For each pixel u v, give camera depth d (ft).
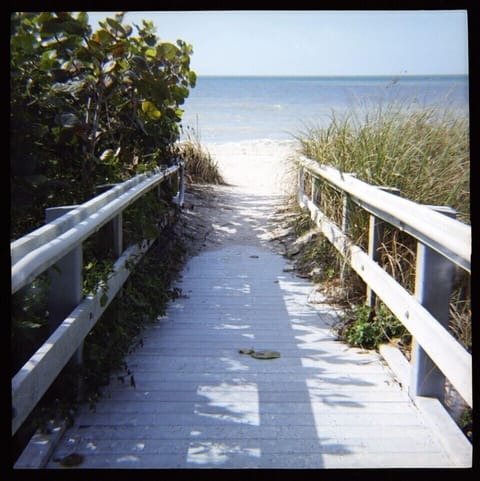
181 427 10.27
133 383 11.55
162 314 15.97
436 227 9.29
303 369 12.82
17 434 9.88
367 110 21.25
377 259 14.38
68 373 10.48
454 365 8.77
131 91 18.22
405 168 17.35
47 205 14.03
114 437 9.90
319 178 22.38
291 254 23.61
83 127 15.31
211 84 301.43
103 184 15.94
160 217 19.63
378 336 13.99
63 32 14.88
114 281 12.57
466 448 9.50
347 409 11.00
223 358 13.39
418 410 10.94
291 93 216.74
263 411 10.89
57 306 10.28
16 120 12.45
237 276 20.79
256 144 66.44
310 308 17.15
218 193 36.68
